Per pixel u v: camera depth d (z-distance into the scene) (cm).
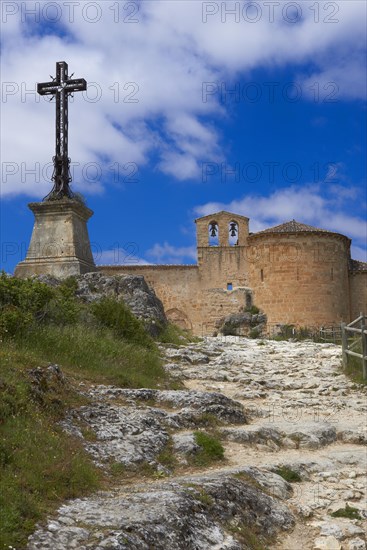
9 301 1405
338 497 784
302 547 656
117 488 694
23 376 864
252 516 681
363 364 1545
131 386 1195
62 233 2553
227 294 4606
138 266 4684
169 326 2266
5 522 515
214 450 875
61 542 512
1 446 654
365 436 1047
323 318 4362
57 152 2692
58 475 646
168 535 564
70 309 1552
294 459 909
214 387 1399
